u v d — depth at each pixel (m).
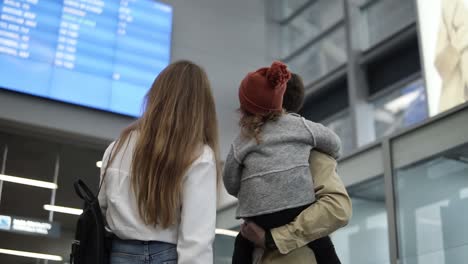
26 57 6.15
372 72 7.76
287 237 1.52
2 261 6.59
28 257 6.66
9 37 6.12
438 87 5.69
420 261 3.97
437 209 3.96
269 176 1.58
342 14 8.26
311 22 8.52
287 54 8.23
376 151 4.63
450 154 3.98
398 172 4.33
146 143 1.57
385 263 4.34
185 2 7.53
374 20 7.95
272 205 1.55
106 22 6.73
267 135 1.63
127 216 1.51
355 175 4.75
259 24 8.09
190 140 1.56
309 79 8.33
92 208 1.52
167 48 7.07
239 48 7.76
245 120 1.68
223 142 7.01
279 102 1.66
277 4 8.44
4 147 6.56
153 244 1.50
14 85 6.02
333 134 1.66
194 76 1.70
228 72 7.50
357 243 4.62
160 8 7.19
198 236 1.46
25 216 6.71
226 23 7.78
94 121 6.37
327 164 1.63
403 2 7.58
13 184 6.68
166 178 1.51
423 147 4.20
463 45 5.41
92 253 1.47
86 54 6.49
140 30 6.94
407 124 7.12
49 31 6.36
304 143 1.62
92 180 6.76
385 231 4.40
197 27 7.50
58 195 6.80
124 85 6.60
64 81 6.28
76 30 6.51
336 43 8.19
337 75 7.96
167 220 1.50
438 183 4.00
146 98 1.70
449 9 5.68
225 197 6.11
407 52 7.34
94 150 6.64
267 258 1.58
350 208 1.57
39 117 6.09
